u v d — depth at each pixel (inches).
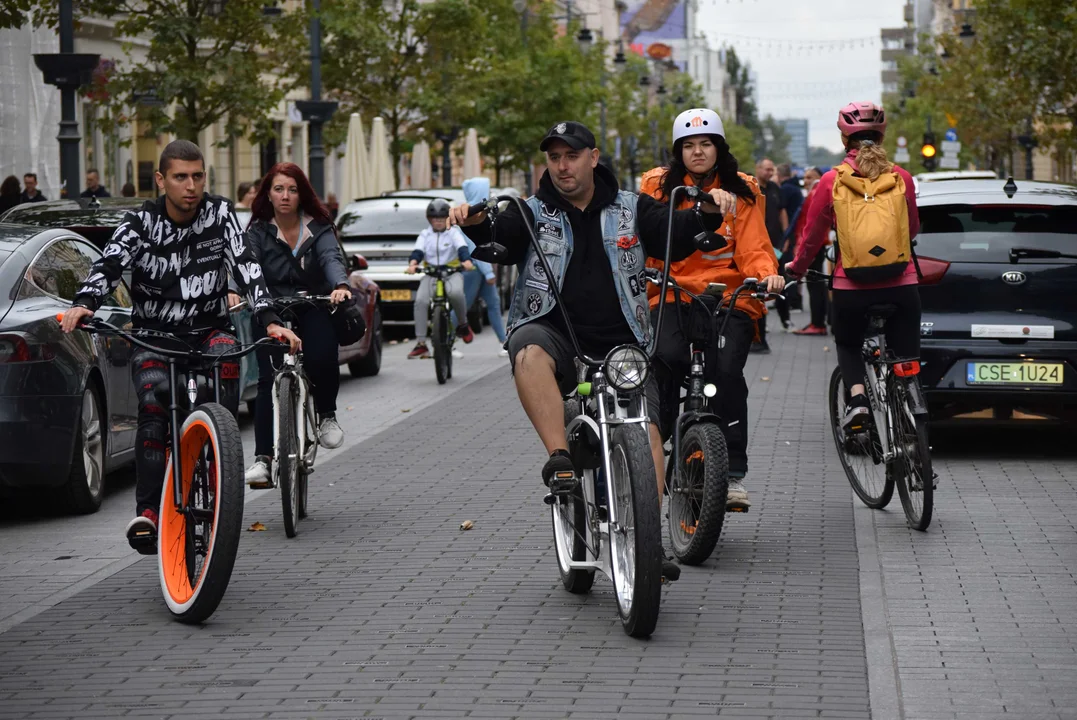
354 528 357.4
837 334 366.3
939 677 235.8
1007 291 428.5
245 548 337.4
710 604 281.3
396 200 930.1
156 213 294.5
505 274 1045.8
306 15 989.8
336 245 367.9
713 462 303.6
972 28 1592.0
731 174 319.6
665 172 322.7
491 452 468.4
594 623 268.8
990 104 1370.6
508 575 305.9
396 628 267.1
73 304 283.9
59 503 386.9
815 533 344.5
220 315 302.8
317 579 305.7
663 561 257.9
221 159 1558.8
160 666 246.7
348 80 1456.7
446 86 1520.7
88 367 385.4
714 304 320.2
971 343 428.5
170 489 285.4
